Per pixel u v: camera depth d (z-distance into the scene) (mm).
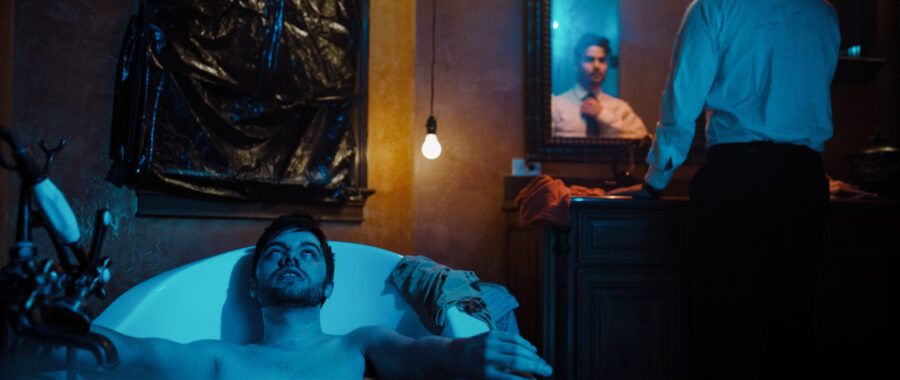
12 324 795
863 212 2121
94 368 968
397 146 2750
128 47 1893
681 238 2078
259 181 2156
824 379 2072
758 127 1696
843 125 2887
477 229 2766
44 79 1703
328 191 2404
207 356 1200
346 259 1547
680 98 1787
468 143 2787
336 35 2523
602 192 2359
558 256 2051
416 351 1184
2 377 835
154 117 1871
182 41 1960
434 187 2742
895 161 2477
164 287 1298
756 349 1687
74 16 1782
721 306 1716
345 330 1507
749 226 1682
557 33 2818
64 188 1736
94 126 1823
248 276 1449
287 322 1303
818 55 1764
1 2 1554
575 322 2047
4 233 1551
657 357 2051
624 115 2828
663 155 1903
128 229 1920
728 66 1742
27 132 1657
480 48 2832
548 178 2229
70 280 873
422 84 2762
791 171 1680
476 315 1357
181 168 1940
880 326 2100
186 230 2090
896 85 2883
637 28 2865
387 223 2707
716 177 1737
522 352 1044
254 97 2182
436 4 2812
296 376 1224
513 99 2840
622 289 2059
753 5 1717
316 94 2422
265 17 2221
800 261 1711
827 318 2082
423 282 1425
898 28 2887
